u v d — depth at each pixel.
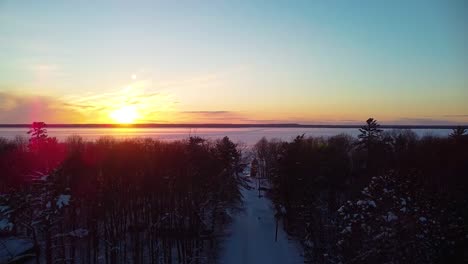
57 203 27.77
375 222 22.89
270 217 63.97
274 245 51.88
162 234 46.41
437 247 21.42
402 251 21.50
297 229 52.47
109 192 47.88
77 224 43.22
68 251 43.84
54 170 28.59
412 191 24.36
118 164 57.22
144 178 54.62
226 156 57.62
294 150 53.84
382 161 61.25
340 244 25.88
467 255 21.31
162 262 45.16
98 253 44.06
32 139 30.56
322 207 50.16
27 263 36.22
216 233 54.12
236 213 64.31
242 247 51.31
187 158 53.91
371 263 22.69
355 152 84.81
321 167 57.28
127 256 45.53
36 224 27.92
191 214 48.59
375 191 23.92
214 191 51.25
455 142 62.66
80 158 48.62
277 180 54.88
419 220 21.64
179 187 52.19
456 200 28.11
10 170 39.22
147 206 52.03
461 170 51.62
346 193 55.66
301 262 46.03
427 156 61.31
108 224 50.22
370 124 66.56
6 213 26.22
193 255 45.22
